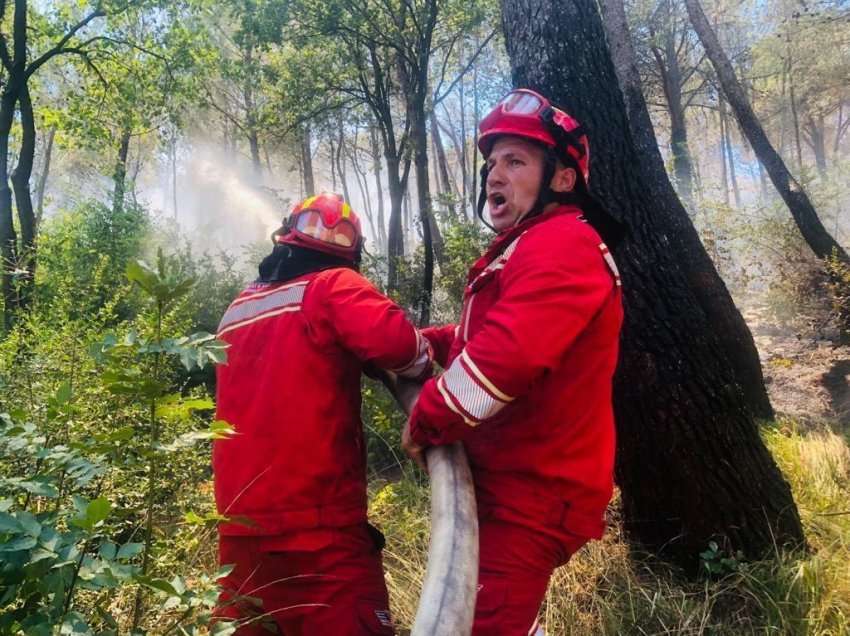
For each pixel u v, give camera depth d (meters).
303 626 2.02
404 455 5.03
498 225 1.98
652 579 3.39
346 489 2.08
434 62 21.03
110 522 2.37
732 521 3.44
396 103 26.06
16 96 10.08
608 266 1.79
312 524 1.98
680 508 3.49
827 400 7.25
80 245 10.60
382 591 2.09
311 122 16.33
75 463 1.52
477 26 15.75
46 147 26.61
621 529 3.69
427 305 9.30
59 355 3.15
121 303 5.50
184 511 2.86
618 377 3.57
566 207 1.88
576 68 3.79
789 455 4.89
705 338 3.58
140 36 13.77
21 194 10.10
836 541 3.60
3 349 3.55
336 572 2.00
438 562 1.39
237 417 2.10
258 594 2.04
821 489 4.35
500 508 1.79
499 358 1.58
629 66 6.70
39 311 4.97
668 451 3.47
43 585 1.30
